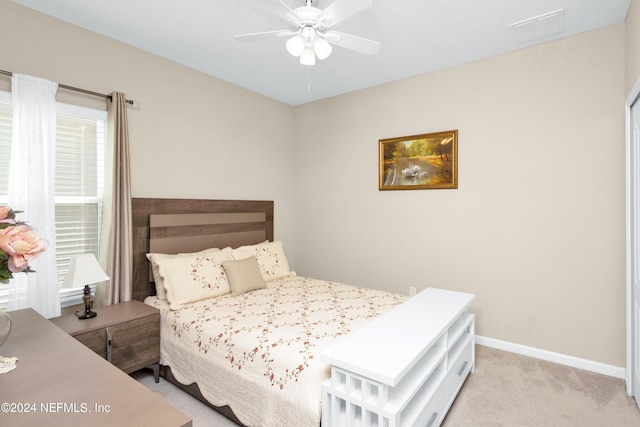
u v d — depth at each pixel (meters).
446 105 3.17
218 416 1.98
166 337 2.32
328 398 1.50
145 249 2.79
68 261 2.46
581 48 2.54
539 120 2.73
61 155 2.41
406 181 3.42
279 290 2.92
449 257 3.20
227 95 3.52
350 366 1.42
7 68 2.11
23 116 2.09
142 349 2.25
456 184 3.12
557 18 2.33
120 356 2.13
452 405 2.11
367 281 3.76
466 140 3.07
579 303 2.60
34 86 2.13
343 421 1.53
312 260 4.23
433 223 3.28
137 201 2.73
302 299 2.64
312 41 1.91
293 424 1.58
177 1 2.14
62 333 1.55
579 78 2.56
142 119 2.80
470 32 2.51
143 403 1.03
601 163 2.49
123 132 2.55
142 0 2.13
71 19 2.35
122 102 2.55
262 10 2.24
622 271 2.43
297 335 1.92
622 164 2.42
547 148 2.70
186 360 2.16
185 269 2.58
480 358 2.76
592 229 2.54
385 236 3.61
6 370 1.20
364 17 2.29
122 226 2.56
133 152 2.74
